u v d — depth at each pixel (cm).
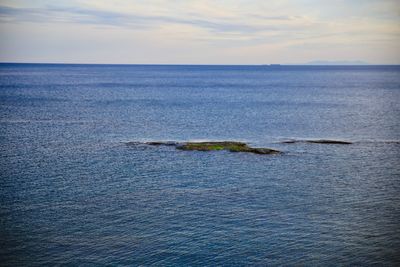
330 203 3981
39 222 3469
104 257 2939
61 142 6500
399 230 3381
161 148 6150
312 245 3141
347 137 7300
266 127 8225
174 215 3650
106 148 6125
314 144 6631
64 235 3247
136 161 5422
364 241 3203
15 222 3462
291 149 6247
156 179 4678
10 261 2866
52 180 4578
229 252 3025
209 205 3897
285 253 3022
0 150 5903
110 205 3866
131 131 7575
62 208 3775
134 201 3978
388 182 4650
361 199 4097
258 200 4041
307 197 4144
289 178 4778
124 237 3231
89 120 8725
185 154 5803
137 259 2920
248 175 4872
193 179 4694
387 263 2902
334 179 4750
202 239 3209
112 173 4875
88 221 3506
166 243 3142
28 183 4459
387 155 5925
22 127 7725
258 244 3144
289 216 3656
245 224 3481
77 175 4775
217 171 5016
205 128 8019
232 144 6219
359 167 5278
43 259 2903
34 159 5441
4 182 4475
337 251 3056
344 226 3462
